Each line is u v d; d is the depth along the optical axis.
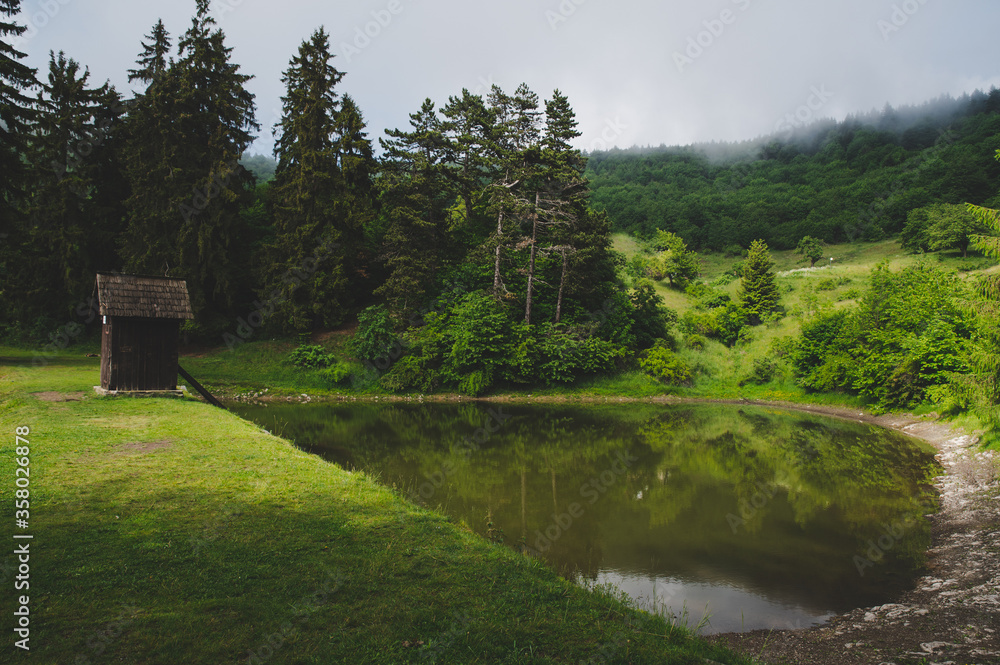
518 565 7.09
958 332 28.95
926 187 86.12
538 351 37.97
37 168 33.88
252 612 5.09
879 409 31.25
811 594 9.22
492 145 45.84
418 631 5.02
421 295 39.88
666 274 66.31
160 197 35.84
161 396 18.03
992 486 14.48
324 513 8.11
